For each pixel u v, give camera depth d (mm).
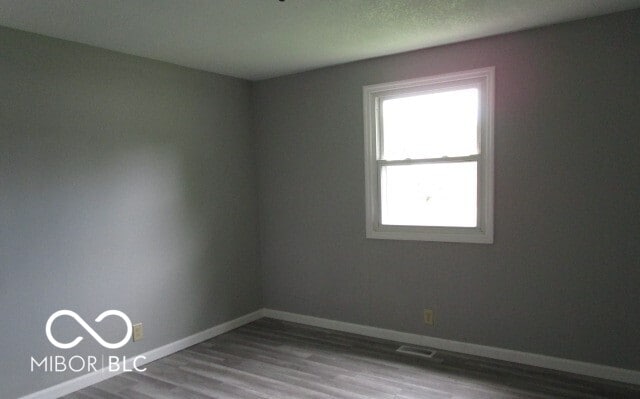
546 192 2943
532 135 2961
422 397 2660
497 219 3123
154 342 3381
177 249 3555
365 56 3475
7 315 2582
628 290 2732
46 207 2746
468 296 3281
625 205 2713
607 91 2721
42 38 2734
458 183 3320
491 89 3064
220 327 3918
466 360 3182
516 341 3115
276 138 4145
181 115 3586
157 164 3402
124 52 3170
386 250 3621
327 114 3822
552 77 2875
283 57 3418
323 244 3949
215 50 3178
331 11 2479
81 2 2246
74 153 2885
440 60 3254
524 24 2818
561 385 2754
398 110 3537
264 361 3279
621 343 2770
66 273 2848
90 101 2975
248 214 4227
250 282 4250
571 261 2895
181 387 2893
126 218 3191
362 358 3277
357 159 3701
